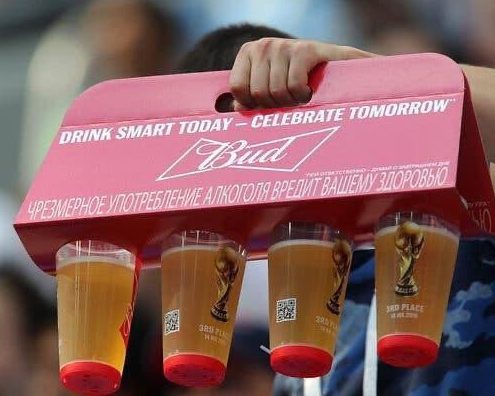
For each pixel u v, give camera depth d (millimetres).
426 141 6082
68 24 21125
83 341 6223
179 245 6277
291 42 6512
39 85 20969
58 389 13250
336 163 6129
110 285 6305
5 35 22453
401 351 5996
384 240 6113
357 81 6387
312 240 6164
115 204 6289
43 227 6309
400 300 6027
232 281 6262
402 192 5953
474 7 17719
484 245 7348
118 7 18766
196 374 6168
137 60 18234
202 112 6520
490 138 6824
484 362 7191
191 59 9016
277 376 8008
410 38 17891
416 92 6273
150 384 12180
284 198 6086
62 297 6320
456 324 7289
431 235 6070
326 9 18812
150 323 12508
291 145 6258
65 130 6598
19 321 13531
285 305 6125
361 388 7500
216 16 19500
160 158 6398
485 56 17516
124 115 6594
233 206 6129
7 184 20734
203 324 6184
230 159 6297
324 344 6105
